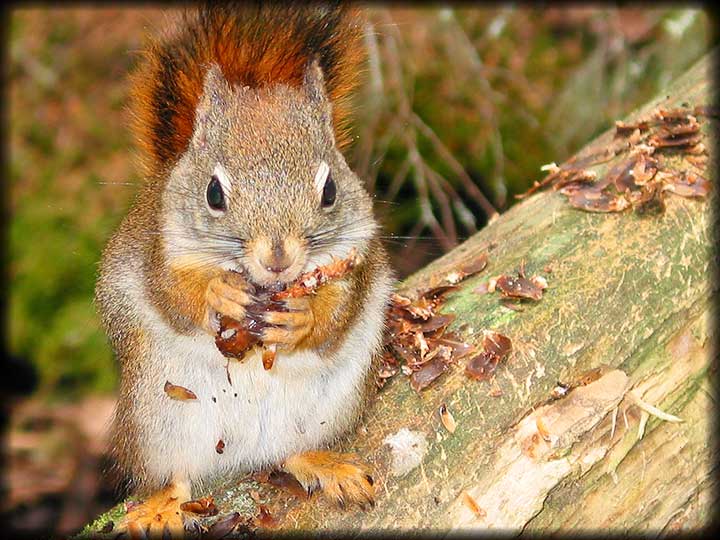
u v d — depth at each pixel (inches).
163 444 53.3
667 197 55.0
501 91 66.9
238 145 52.7
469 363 53.7
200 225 52.7
